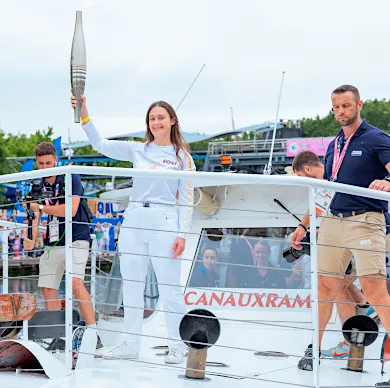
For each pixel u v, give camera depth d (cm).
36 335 488
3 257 590
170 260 499
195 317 443
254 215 652
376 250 473
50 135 4938
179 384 429
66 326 444
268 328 593
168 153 510
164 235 498
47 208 552
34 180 571
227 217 659
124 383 425
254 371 486
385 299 478
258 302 619
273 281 627
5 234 592
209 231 660
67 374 442
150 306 618
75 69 498
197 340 440
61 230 562
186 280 647
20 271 1719
